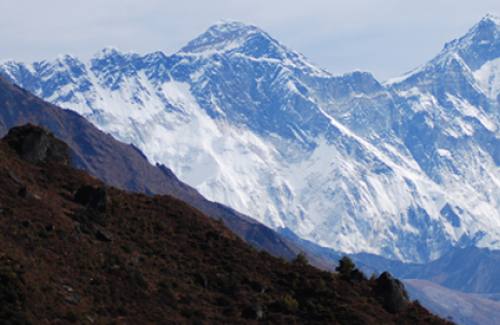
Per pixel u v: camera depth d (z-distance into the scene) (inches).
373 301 6628.9
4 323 4768.7
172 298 5787.4
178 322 5531.5
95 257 5826.8
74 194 6737.2
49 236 5787.4
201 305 5880.9
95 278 5600.4
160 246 6461.6
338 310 6269.7
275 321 5910.4
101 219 6387.8
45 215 6018.7
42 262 5462.6
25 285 5103.3
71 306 5191.9
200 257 6550.2
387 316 6456.7
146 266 6072.8
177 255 6427.2
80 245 5880.9
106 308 5393.7
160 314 5551.2
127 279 5767.7
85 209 6437.0
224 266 6520.7
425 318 6653.5
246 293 6210.6
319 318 6122.1
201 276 6215.6
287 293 6422.2
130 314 5438.0
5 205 5930.1
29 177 6648.6
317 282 6604.3
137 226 6614.2
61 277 5438.0
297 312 6151.6
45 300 5103.3
